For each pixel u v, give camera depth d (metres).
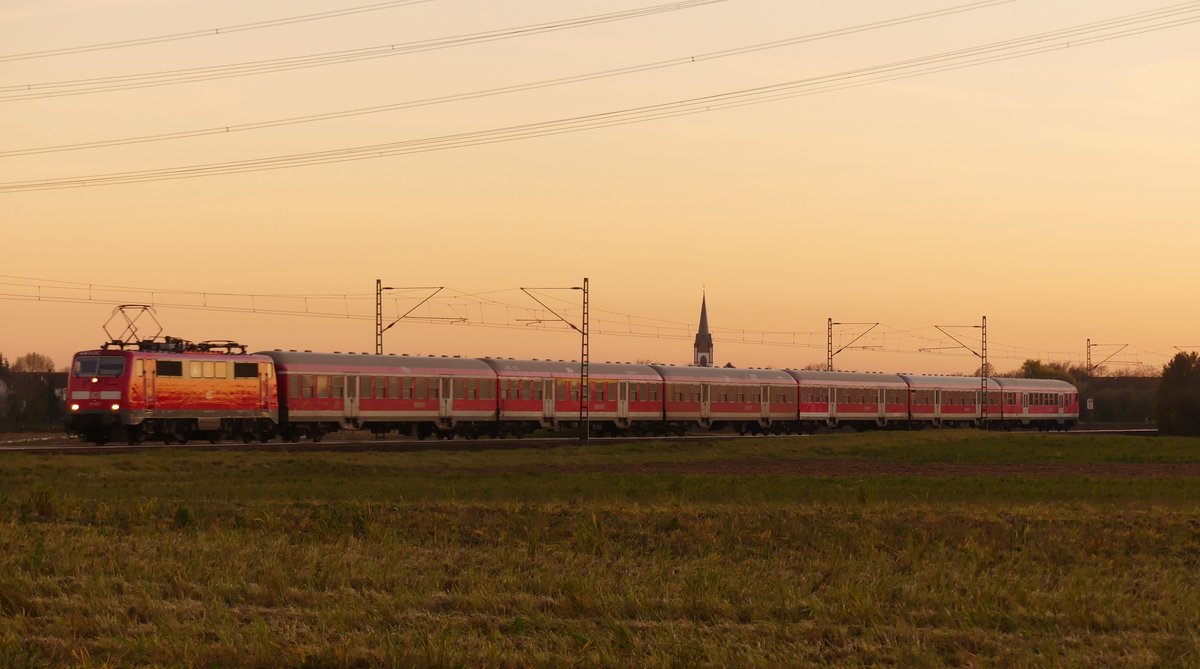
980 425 143.62
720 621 26.05
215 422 76.56
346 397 84.75
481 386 93.75
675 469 72.25
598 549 37.22
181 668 21.53
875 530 40.88
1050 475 69.44
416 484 57.47
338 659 22.45
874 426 130.38
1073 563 35.31
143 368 72.69
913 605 27.84
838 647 23.95
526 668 21.92
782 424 120.94
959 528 41.56
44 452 65.44
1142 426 184.62
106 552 33.66
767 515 44.41
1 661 21.70
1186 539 40.44
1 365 162.88
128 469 61.06
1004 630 25.70
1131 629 25.75
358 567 31.50
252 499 48.72
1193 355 144.50
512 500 49.34
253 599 27.77
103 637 23.70
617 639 23.89
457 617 25.98
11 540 35.91
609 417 103.06
